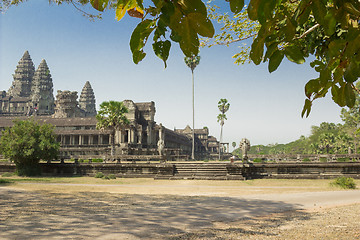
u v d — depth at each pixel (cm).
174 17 130
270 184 2672
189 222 1020
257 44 140
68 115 11212
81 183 2809
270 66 151
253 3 119
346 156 3656
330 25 132
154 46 149
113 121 5762
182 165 3303
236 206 1389
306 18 136
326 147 9206
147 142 8156
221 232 864
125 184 2752
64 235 820
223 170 3172
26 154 3384
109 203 1499
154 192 2094
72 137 8338
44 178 3244
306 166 3097
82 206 1396
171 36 133
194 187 2450
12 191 2009
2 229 892
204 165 3253
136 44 148
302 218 1084
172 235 831
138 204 1466
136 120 8138
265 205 1424
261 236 797
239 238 781
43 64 14700
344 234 783
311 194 1900
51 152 3559
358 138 7619
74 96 11456
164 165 3234
